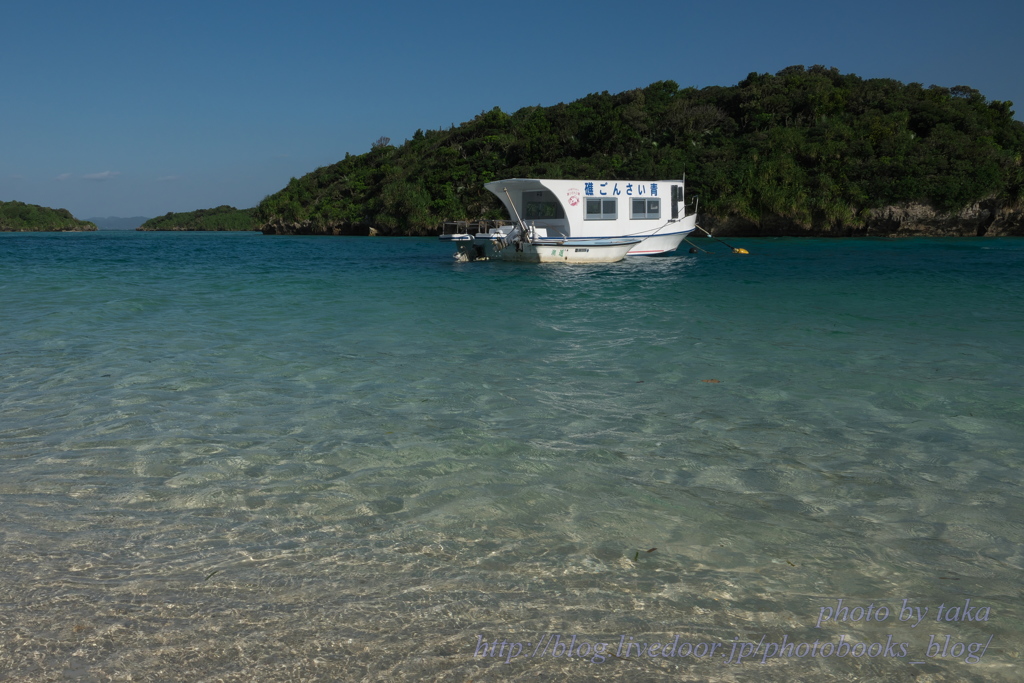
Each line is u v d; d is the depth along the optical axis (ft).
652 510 13.03
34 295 47.75
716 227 192.03
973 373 24.97
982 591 10.35
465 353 28.27
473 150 249.75
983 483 14.57
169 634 8.98
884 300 47.24
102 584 10.18
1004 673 8.45
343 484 14.23
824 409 20.26
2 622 9.19
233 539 11.69
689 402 20.95
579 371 25.08
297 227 273.95
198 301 45.42
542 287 55.62
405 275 66.59
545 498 13.53
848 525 12.51
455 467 15.24
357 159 305.32
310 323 36.14
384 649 8.73
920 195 175.63
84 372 24.27
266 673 8.24
